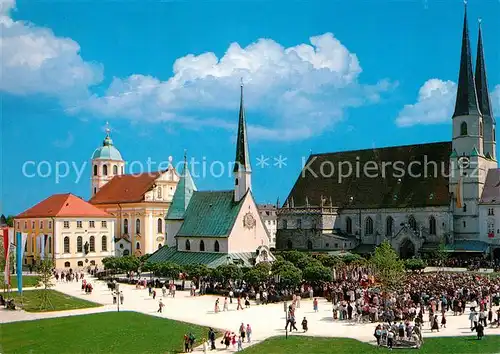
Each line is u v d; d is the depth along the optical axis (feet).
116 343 213.66
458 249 506.48
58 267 516.32
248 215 435.94
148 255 487.61
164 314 272.31
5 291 346.95
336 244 561.84
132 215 604.49
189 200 475.72
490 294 261.44
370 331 227.20
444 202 526.57
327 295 317.63
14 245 394.11
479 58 558.56
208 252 433.07
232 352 197.67
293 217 594.65
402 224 549.54
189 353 199.62
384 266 326.03
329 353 191.62
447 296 269.85
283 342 209.15
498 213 504.84
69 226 526.57
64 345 211.61
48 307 294.66
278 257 412.57
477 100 539.29
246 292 320.09
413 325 214.69
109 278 430.61
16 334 229.86
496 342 201.57
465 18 533.55
